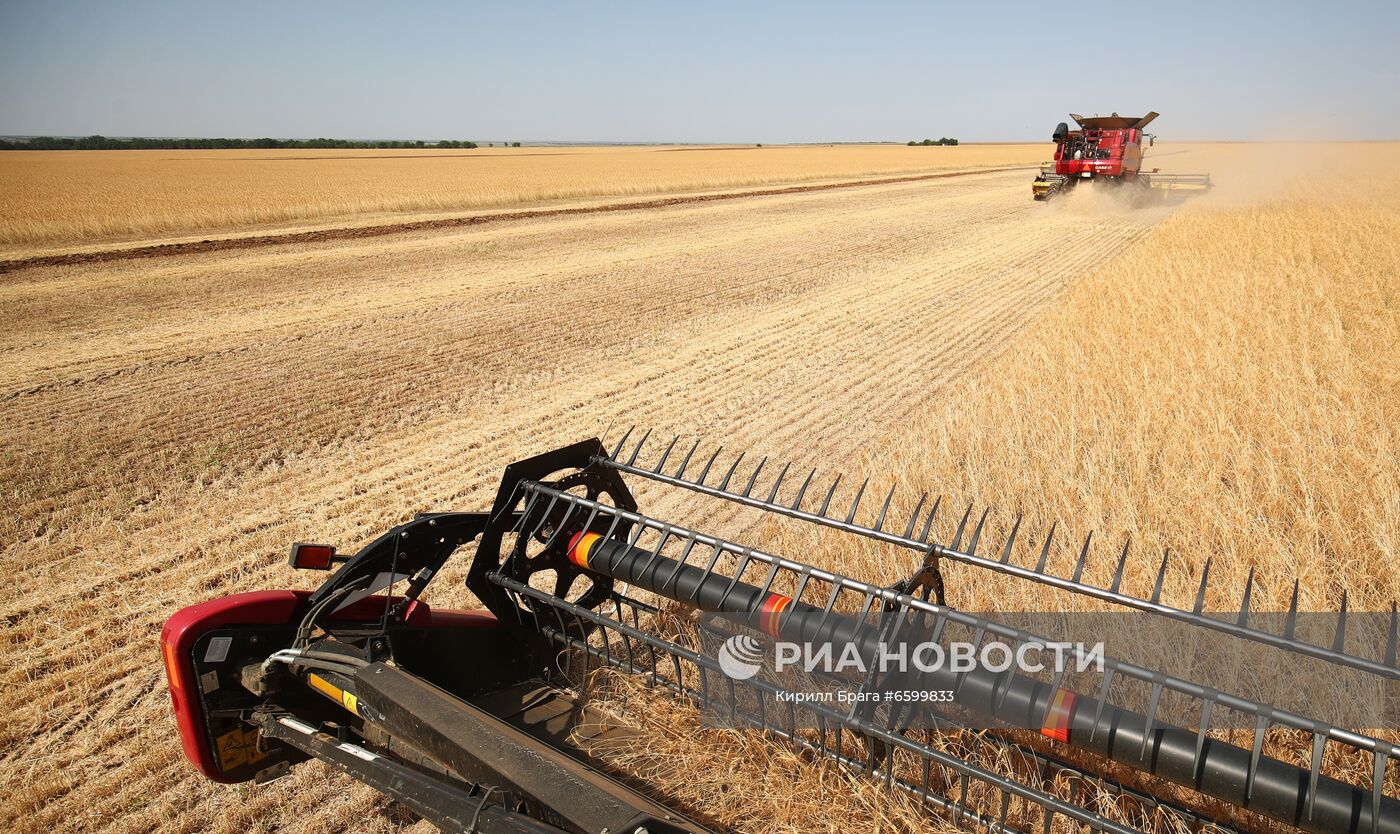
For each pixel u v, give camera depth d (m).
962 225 26.55
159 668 4.41
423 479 6.90
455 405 8.90
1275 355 8.77
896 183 49.94
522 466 3.53
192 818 3.38
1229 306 11.38
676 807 3.09
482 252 20.56
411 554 3.31
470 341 11.70
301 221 26.84
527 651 3.74
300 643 3.01
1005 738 3.25
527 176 48.19
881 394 9.07
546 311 13.72
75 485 6.80
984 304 13.95
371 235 23.95
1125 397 7.76
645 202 34.94
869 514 5.58
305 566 3.22
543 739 3.36
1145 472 5.85
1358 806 2.09
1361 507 5.18
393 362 10.60
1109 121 30.39
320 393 9.30
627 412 8.60
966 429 7.16
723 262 18.94
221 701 3.02
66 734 3.92
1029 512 5.41
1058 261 18.67
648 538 5.77
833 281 16.39
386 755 3.02
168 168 60.31
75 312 13.63
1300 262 15.57
